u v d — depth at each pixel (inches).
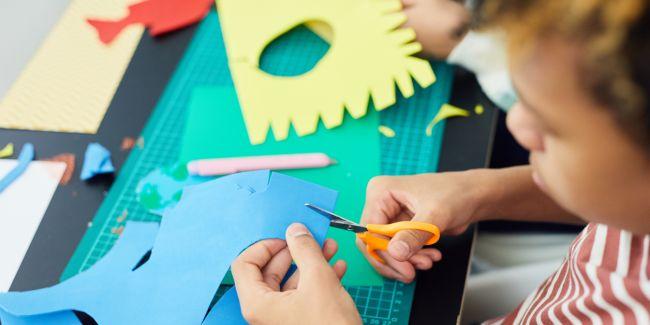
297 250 21.9
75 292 24.4
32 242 26.9
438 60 31.7
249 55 32.2
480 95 30.5
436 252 25.0
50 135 30.3
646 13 11.6
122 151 29.6
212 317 23.0
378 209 25.7
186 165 28.9
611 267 20.5
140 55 33.1
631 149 13.5
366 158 28.6
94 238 26.9
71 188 28.5
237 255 23.2
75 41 33.9
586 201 15.7
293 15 33.4
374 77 30.6
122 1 35.4
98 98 31.6
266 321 21.2
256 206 24.1
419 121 29.7
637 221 15.9
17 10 43.4
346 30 32.4
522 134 15.8
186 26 34.2
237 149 29.2
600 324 20.7
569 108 13.6
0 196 28.3
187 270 23.8
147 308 23.4
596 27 12.2
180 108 30.9
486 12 14.0
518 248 33.4
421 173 27.9
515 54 13.7
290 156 28.6
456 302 24.5
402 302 24.6
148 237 26.0
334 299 20.7
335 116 29.7
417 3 31.9
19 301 24.3
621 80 12.3
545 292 24.7
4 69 41.2
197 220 24.9
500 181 26.3
